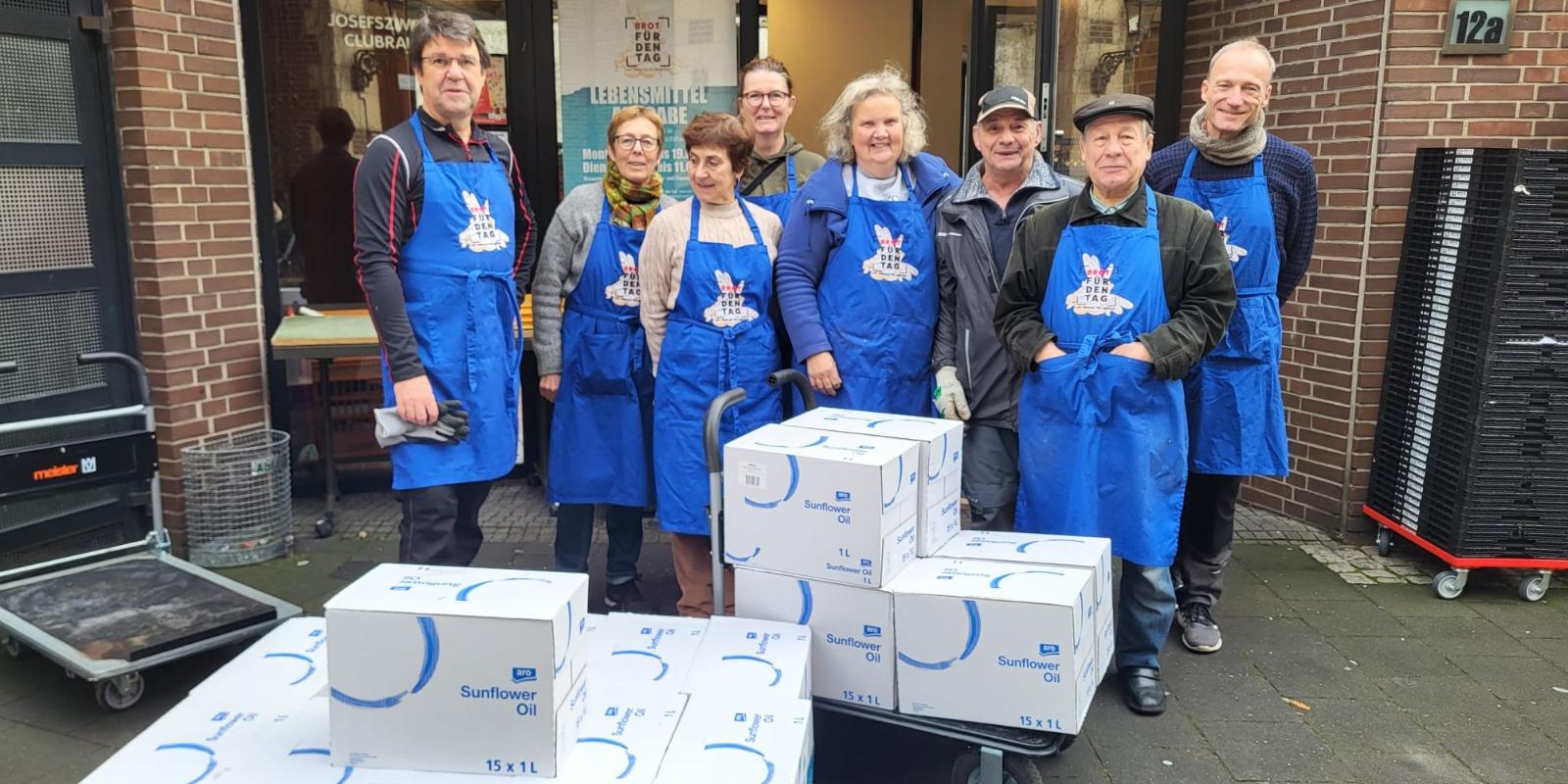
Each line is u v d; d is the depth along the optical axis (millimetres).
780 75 3682
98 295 4266
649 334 3307
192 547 4363
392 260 2930
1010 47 5195
